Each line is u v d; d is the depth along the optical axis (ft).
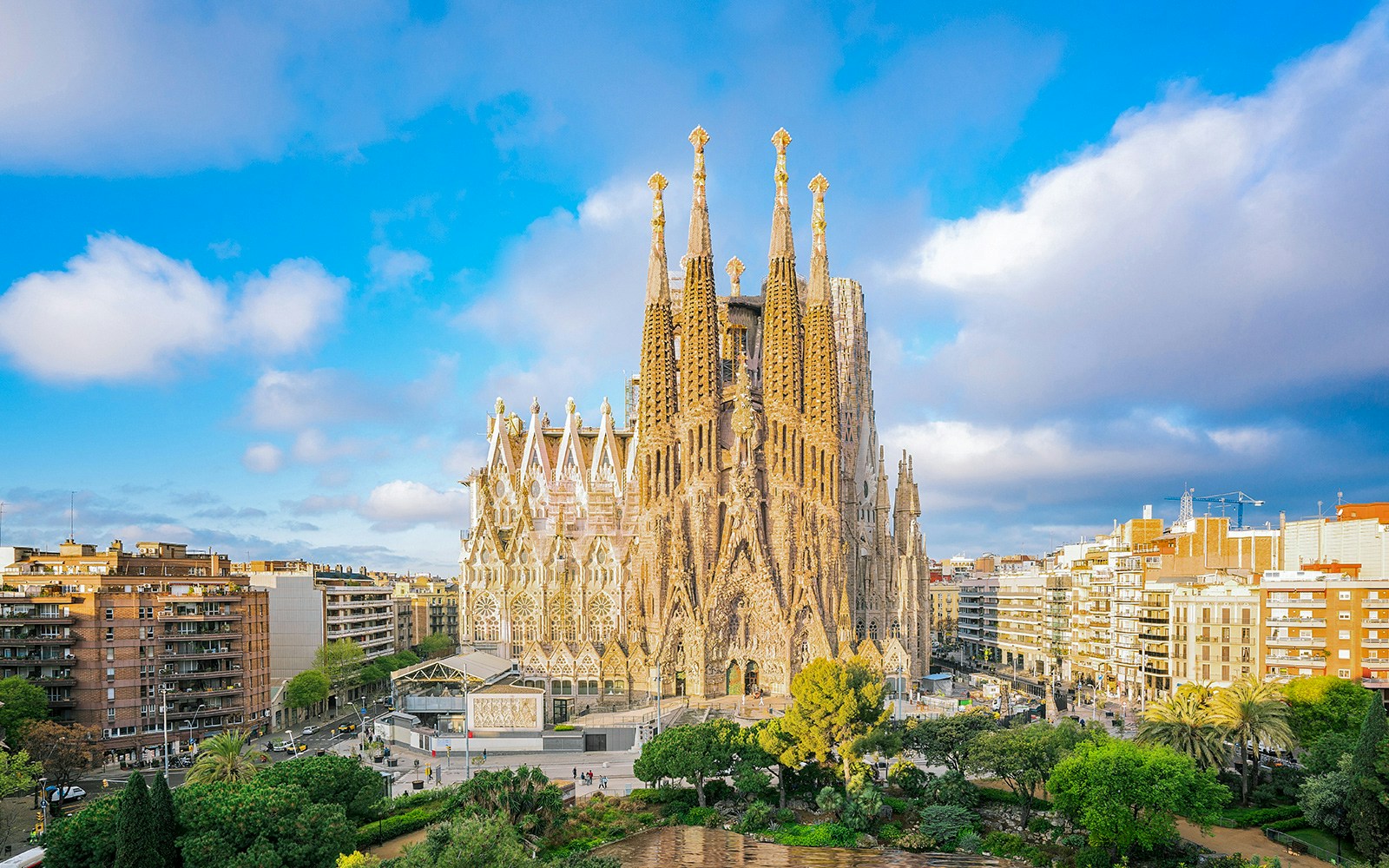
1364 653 327.47
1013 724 267.18
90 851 172.55
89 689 326.65
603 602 551.18
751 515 507.71
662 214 549.13
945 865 216.74
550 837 228.02
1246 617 354.95
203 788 188.65
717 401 522.47
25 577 341.00
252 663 385.29
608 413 599.16
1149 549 487.20
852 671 281.74
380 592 574.97
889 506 563.89
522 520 559.38
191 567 403.95
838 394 534.78
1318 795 221.46
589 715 427.33
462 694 390.63
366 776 223.71
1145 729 260.01
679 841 236.63
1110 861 208.33
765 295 563.48
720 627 501.15
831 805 246.47
